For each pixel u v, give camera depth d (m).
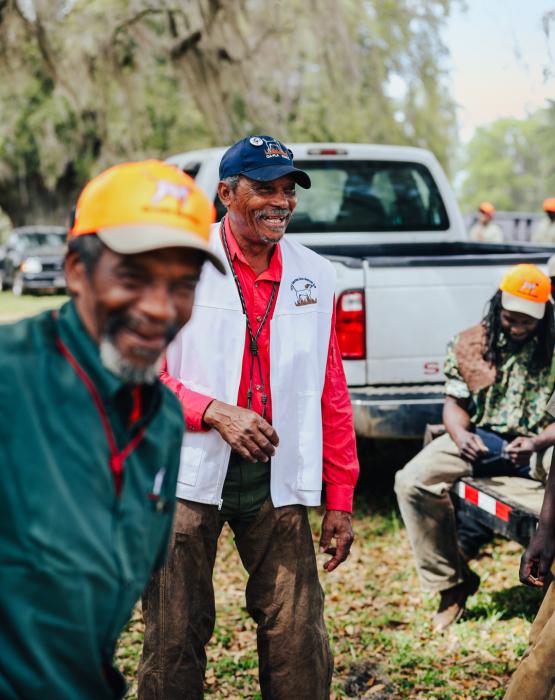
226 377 2.77
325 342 2.88
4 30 11.44
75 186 28.09
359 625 4.42
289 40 12.16
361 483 6.73
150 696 2.77
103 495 1.50
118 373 1.50
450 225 7.50
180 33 11.90
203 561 2.80
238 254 2.78
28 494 1.43
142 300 1.50
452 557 4.29
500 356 4.25
